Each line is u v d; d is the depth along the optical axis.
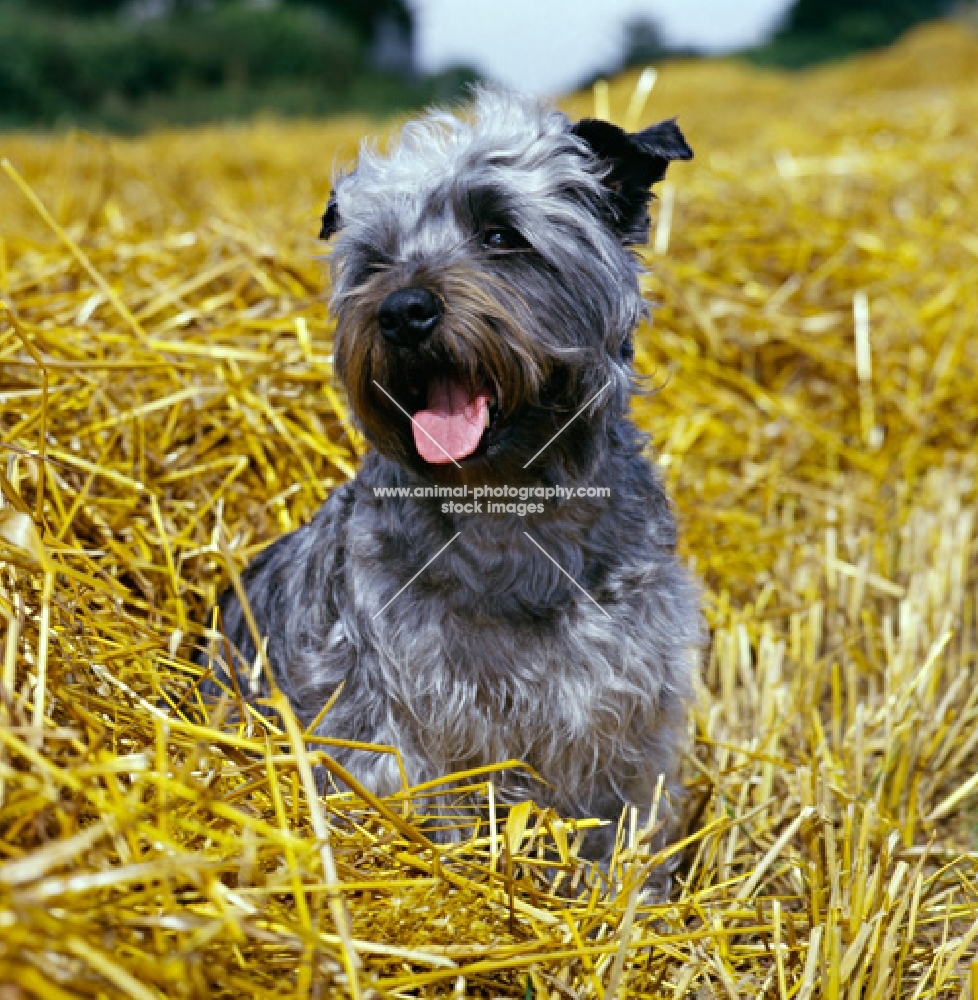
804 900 3.21
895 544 5.34
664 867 3.48
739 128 15.72
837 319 6.18
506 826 2.83
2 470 3.40
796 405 5.90
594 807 3.62
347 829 3.14
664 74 33.00
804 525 5.31
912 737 4.01
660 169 3.46
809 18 54.00
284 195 9.65
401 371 3.12
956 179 7.70
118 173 10.83
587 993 2.74
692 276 6.38
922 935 3.25
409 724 3.31
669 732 3.53
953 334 6.11
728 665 4.33
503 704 3.24
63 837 2.22
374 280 3.14
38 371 4.31
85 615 3.04
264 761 2.61
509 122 3.46
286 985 2.30
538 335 3.12
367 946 2.42
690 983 2.92
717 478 5.46
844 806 3.50
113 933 2.11
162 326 4.84
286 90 31.50
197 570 4.14
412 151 3.51
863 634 4.68
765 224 6.86
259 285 5.25
